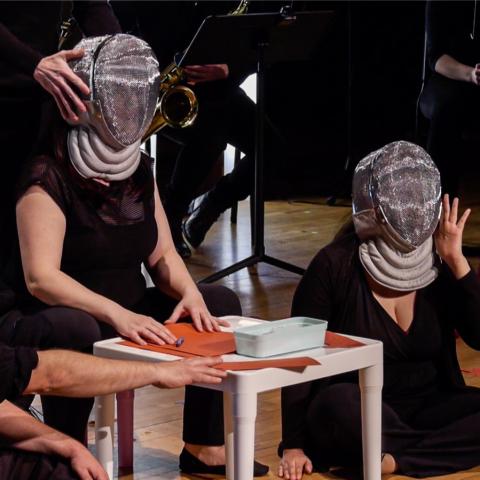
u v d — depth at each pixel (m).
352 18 13.00
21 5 4.66
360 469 4.38
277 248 9.29
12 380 2.99
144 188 4.25
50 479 3.08
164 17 7.57
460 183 12.69
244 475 3.33
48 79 4.00
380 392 3.75
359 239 4.45
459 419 4.43
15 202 4.12
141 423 5.05
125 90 3.98
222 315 4.39
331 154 13.30
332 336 3.83
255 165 7.41
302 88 13.44
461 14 8.11
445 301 4.50
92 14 5.14
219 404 4.36
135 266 4.29
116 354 3.65
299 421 4.42
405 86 13.23
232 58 6.70
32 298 4.14
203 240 9.40
